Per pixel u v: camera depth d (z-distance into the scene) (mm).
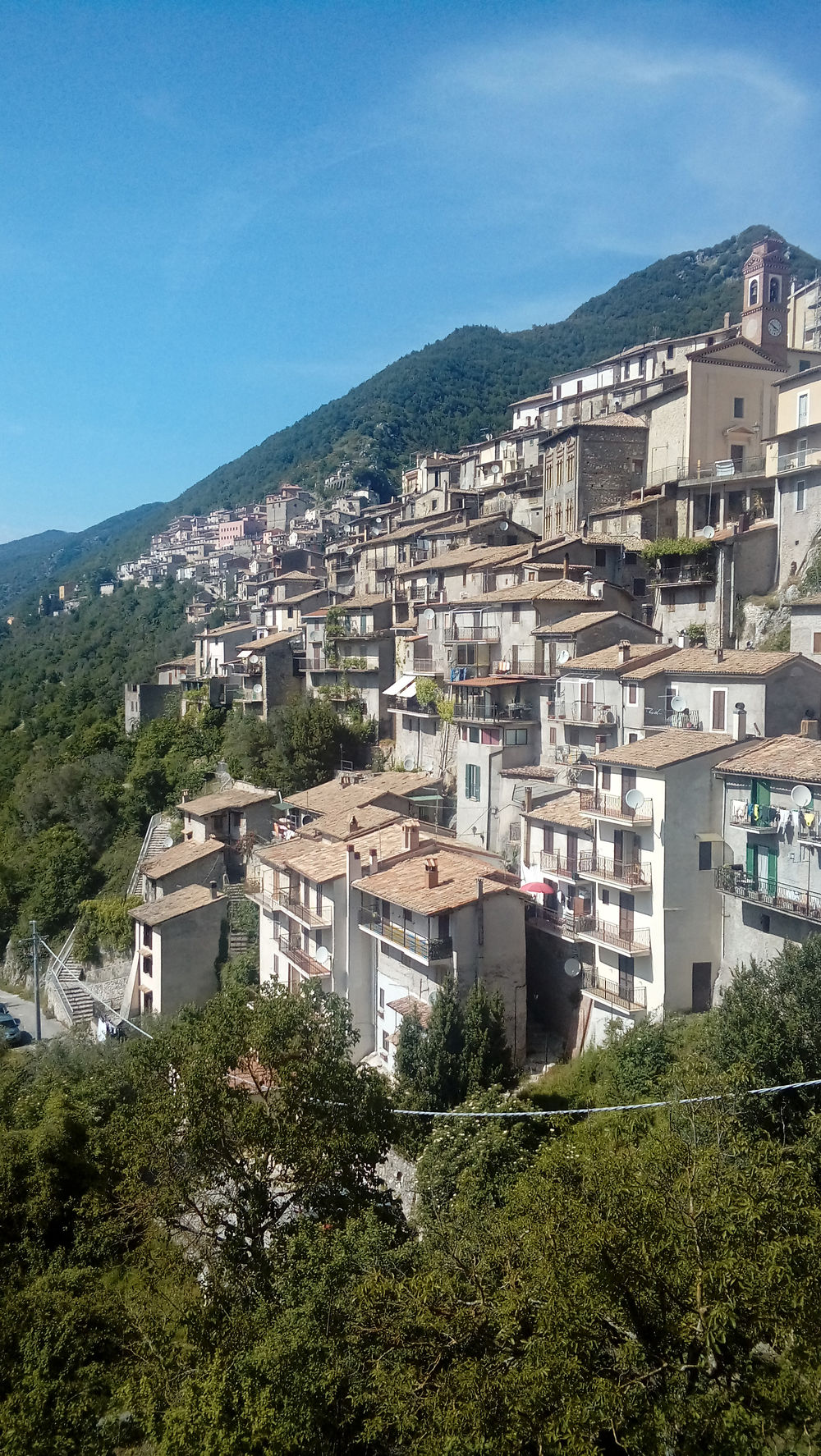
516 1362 18859
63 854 84500
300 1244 24984
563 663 56031
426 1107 36969
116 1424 24500
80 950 73500
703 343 99250
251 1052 29281
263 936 58031
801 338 96625
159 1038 32094
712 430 74750
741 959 37656
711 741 40469
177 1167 27688
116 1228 29891
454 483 120438
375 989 48312
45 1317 25375
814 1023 28031
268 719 88188
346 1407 20984
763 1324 17625
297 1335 21266
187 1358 23484
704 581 61750
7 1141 33625
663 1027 37094
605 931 42281
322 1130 27734
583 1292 17625
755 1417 16797
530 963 47312
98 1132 32250
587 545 68625
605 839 42656
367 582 104250
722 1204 18156
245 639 111062
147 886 72125
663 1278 17891
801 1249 17703
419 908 42125
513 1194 23234
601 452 79188
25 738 121625
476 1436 17812
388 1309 21375
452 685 65062
